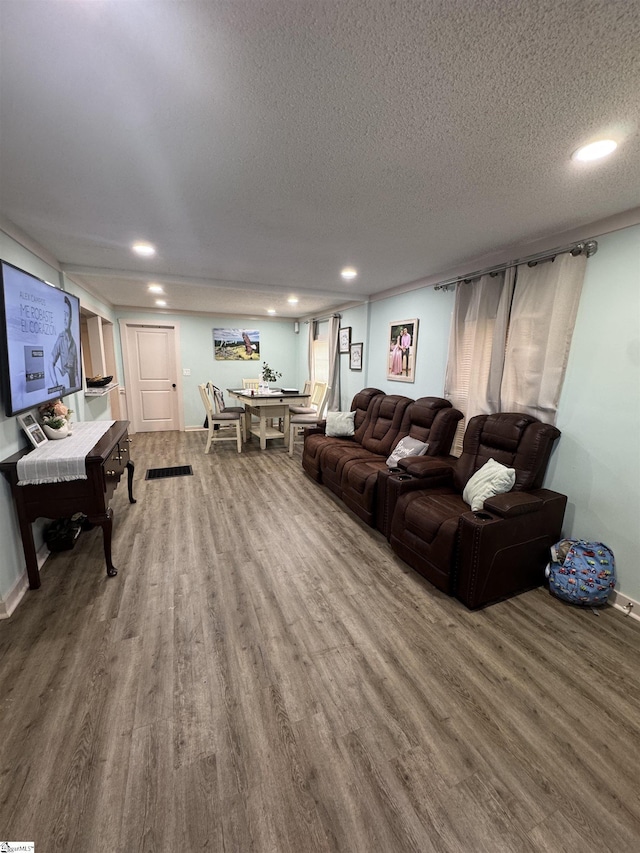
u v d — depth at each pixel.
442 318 3.50
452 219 2.15
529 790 1.17
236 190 1.81
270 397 5.33
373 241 2.56
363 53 0.97
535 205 1.93
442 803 1.13
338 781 1.19
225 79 1.07
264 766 1.23
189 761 1.24
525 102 1.15
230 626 1.88
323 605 2.05
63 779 1.17
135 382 6.35
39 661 1.63
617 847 1.03
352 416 4.45
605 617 2.00
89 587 2.17
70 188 1.80
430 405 3.32
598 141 1.36
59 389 2.62
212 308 6.01
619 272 2.03
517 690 1.54
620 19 0.85
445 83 1.07
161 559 2.49
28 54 0.97
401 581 2.29
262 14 0.86
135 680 1.55
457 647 1.76
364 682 1.56
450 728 1.37
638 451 1.98
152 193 1.85
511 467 2.43
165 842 1.03
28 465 1.97
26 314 2.09
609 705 1.48
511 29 0.89
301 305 5.51
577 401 2.26
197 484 3.98
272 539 2.79
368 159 1.51
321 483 4.03
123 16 0.86
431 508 2.36
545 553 2.23
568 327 2.27
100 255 3.00
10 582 1.99
